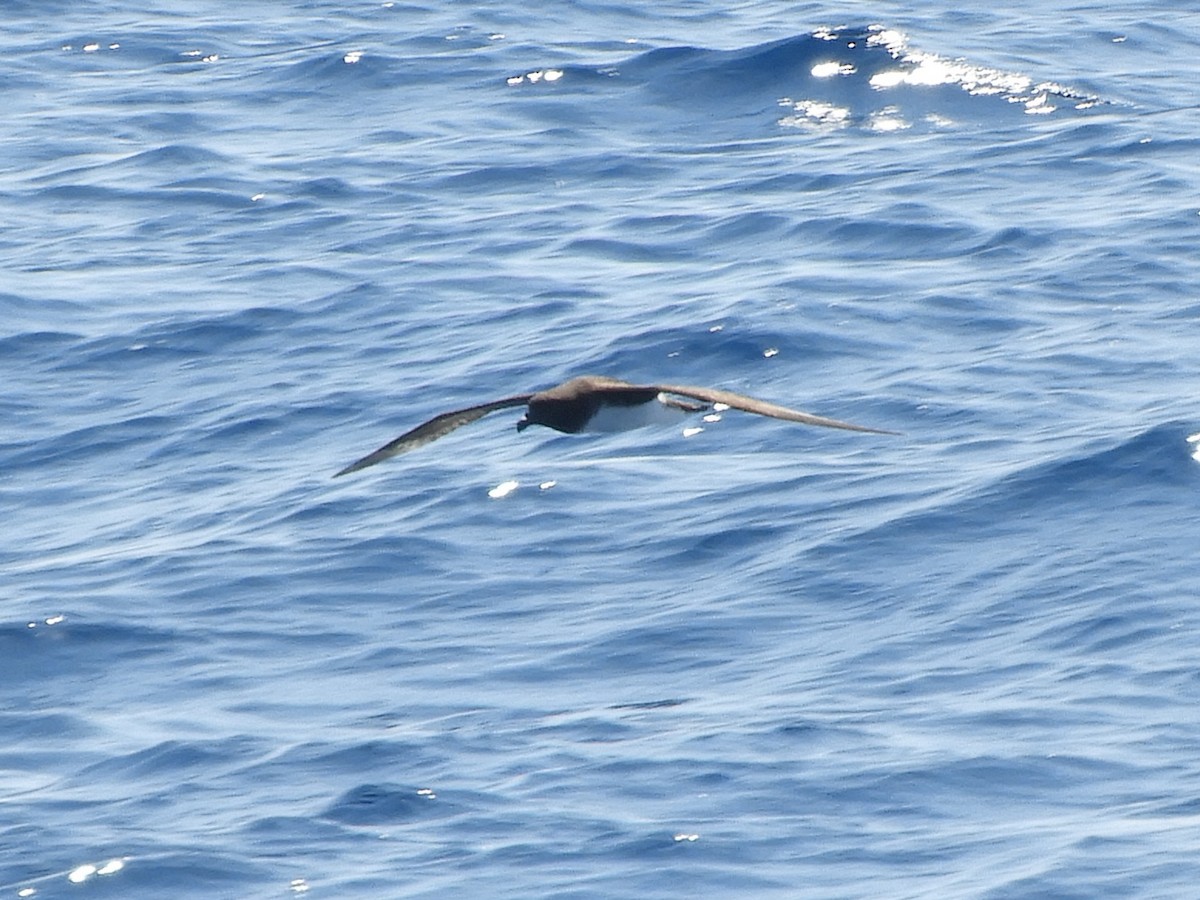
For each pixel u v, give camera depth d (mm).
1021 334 26844
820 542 21047
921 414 24328
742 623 19562
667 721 17656
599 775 16672
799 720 17391
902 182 34344
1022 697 17578
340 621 20328
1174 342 26203
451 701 18453
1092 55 42688
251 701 18766
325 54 44531
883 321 27453
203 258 32562
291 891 15172
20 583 21688
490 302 29594
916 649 18734
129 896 15312
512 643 19594
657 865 15141
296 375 27406
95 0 51031
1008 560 20312
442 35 46094
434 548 21703
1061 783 16062
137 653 19922
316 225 34000
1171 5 47219
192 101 42188
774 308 27844
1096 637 18547
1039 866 14719
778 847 15359
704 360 26500
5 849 16141
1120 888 14367
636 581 20703
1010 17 45938
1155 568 19781
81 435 26016
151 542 22562
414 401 26094
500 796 16422
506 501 22719
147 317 29703
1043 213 32094
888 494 22031
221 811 16578
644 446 24078
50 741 18297
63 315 29922
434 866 15375
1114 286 28500
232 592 21031
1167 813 15422
